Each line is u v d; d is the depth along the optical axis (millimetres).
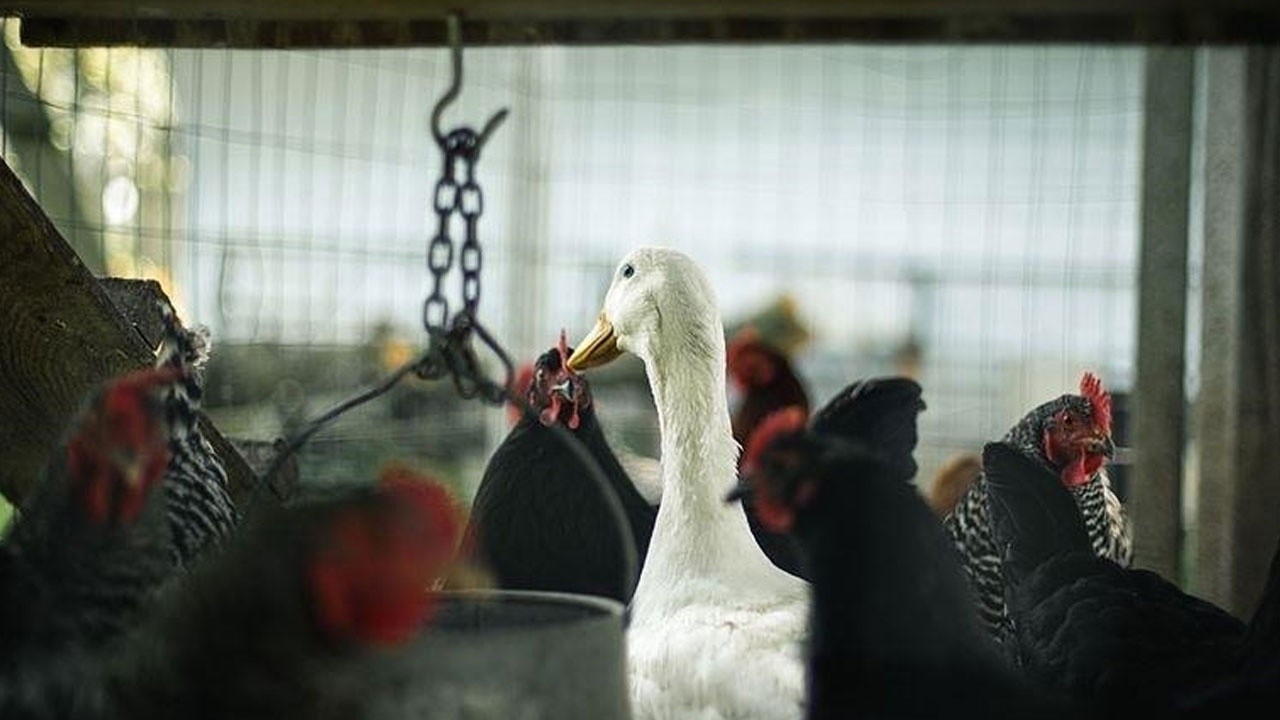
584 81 7000
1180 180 3521
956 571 1799
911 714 1646
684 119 7312
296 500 1590
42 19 2844
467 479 4719
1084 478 2861
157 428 1719
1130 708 1745
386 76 5852
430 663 1280
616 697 1456
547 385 2801
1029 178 6406
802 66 7180
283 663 1306
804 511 1719
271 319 4945
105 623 1580
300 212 5355
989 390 6438
